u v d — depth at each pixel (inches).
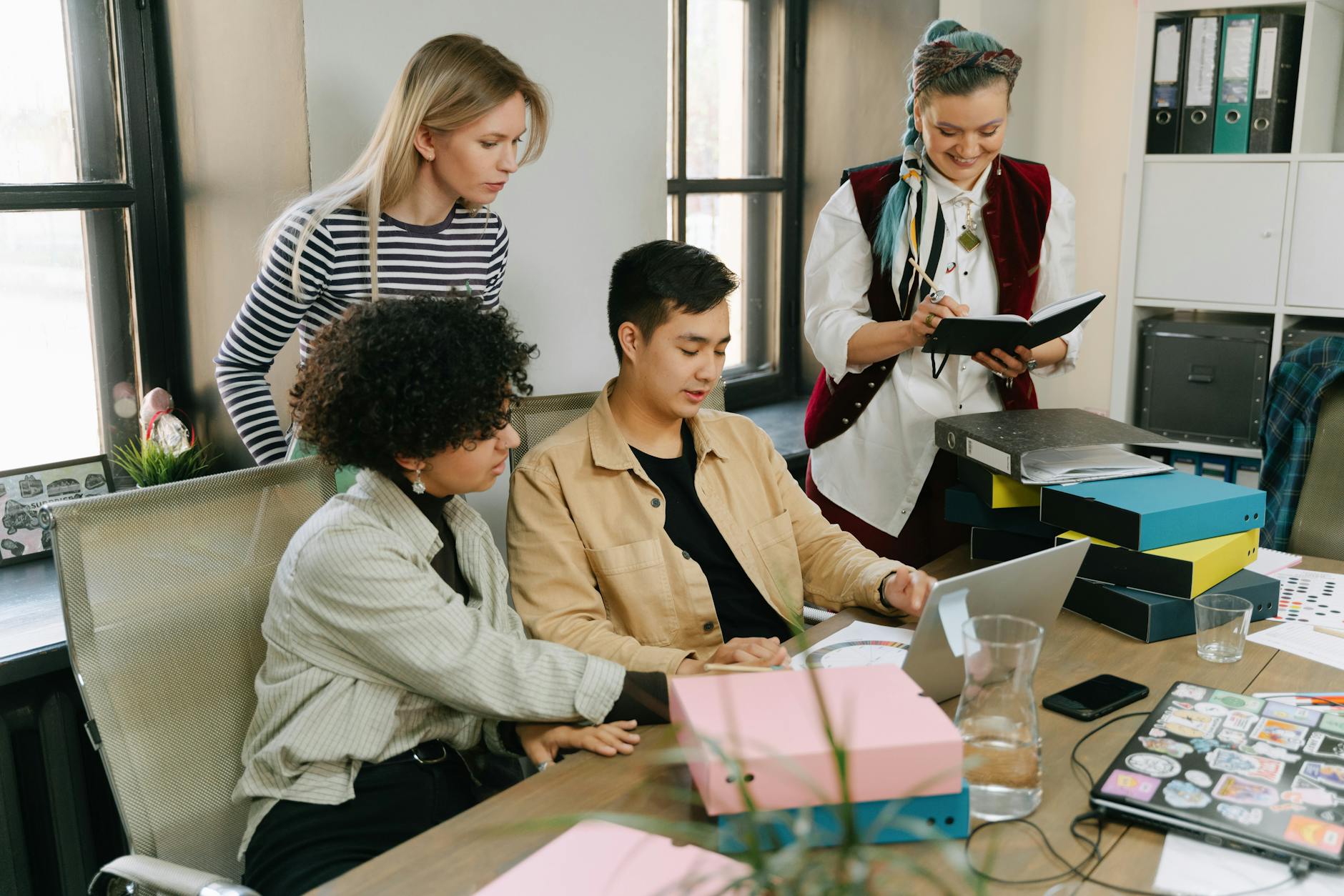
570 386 98.1
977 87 78.3
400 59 80.6
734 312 134.8
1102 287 140.9
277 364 83.0
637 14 97.6
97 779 75.7
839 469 91.7
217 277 85.6
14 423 83.0
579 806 44.6
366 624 51.6
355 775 52.9
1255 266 119.3
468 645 52.1
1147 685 54.3
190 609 54.8
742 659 55.4
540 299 94.2
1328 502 82.3
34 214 81.7
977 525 72.3
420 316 51.9
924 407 86.7
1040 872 39.3
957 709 46.9
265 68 77.7
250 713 56.3
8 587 77.6
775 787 39.4
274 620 54.1
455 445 52.2
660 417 66.8
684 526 67.4
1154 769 44.6
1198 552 61.0
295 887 48.5
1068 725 50.5
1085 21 136.3
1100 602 62.5
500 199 89.3
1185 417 125.6
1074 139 139.6
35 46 80.1
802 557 71.4
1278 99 116.3
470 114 69.9
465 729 56.4
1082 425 74.6
